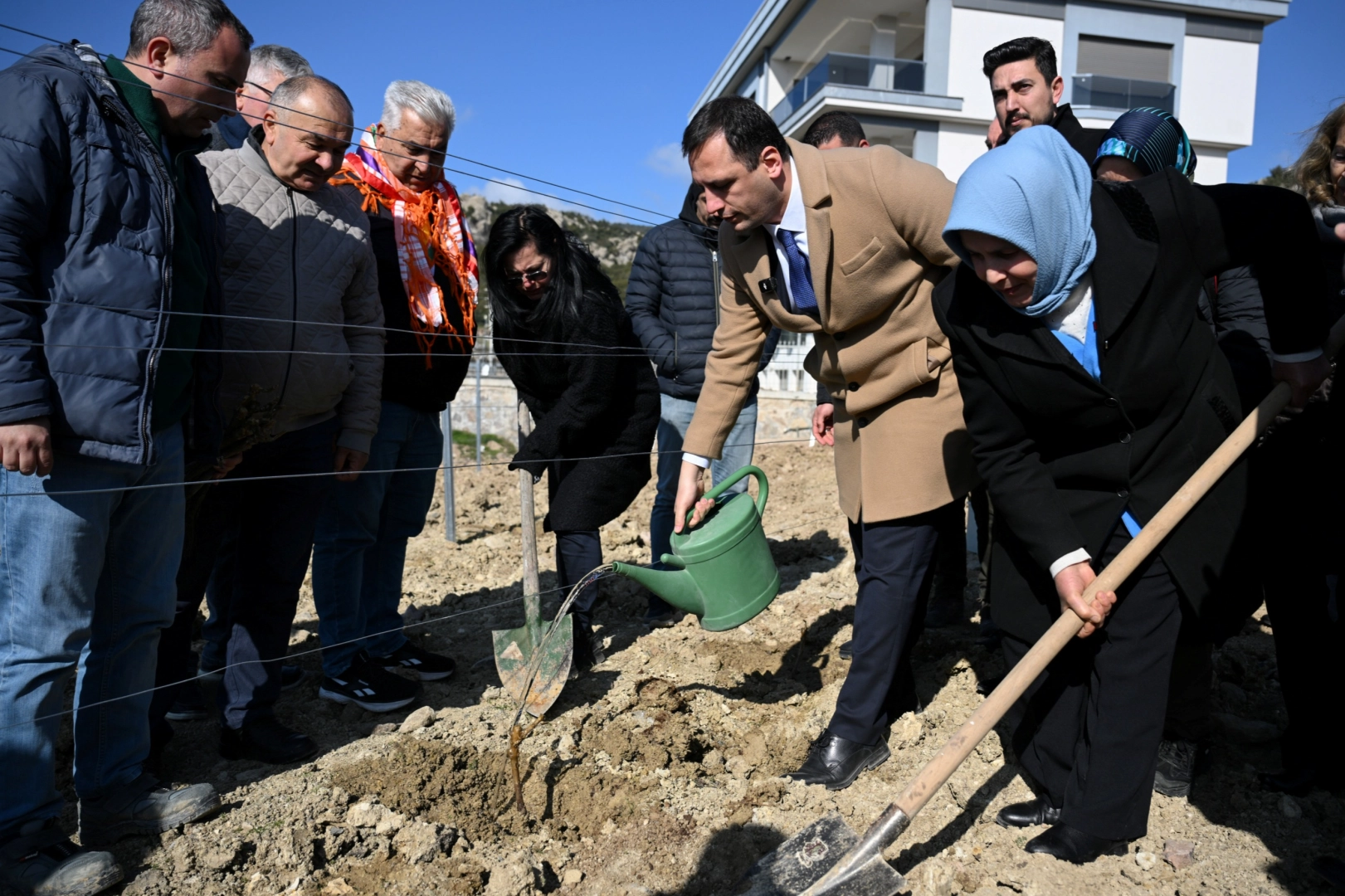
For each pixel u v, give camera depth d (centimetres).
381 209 339
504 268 326
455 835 247
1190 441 224
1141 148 273
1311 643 257
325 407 291
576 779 274
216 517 286
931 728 300
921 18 2038
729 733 308
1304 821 249
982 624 370
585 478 339
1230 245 212
